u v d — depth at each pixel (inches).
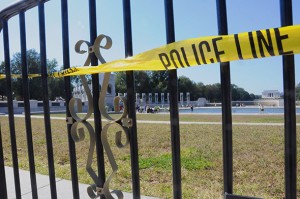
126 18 63.2
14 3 81.5
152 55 53.6
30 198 126.6
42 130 577.6
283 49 41.5
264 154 266.5
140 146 342.3
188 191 153.9
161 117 1147.3
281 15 46.3
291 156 45.9
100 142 68.3
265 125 610.2
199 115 1312.7
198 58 48.4
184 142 362.9
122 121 62.2
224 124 52.3
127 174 190.1
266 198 145.5
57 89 2326.5
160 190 155.3
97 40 64.8
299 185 162.6
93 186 70.6
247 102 3294.8
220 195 145.9
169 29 57.3
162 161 240.5
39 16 77.4
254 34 43.3
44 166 216.4
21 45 82.9
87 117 68.7
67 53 73.5
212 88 4079.7
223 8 51.4
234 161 238.4
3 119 1034.7
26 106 83.7
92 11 67.7
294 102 45.8
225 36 45.7
